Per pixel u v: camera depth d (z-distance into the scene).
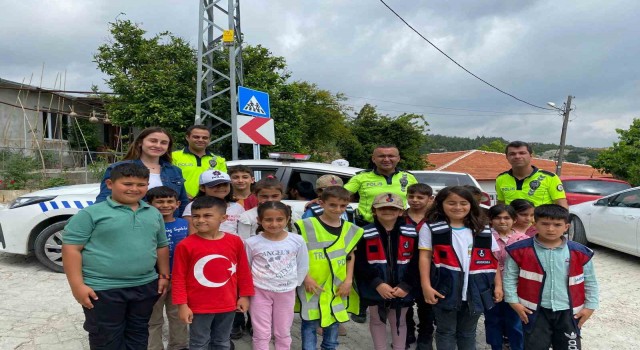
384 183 3.68
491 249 2.82
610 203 6.87
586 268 2.64
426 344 3.14
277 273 2.75
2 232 5.02
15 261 5.45
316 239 2.92
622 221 6.43
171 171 3.27
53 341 3.27
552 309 2.61
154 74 11.66
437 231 2.81
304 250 2.86
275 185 3.13
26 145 14.85
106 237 2.32
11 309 3.87
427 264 2.85
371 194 3.64
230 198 3.41
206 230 2.59
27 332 3.41
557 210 2.60
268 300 2.78
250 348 3.29
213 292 2.56
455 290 2.73
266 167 4.89
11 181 11.41
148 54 13.30
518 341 3.09
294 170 4.86
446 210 2.84
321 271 2.89
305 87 19.16
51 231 4.94
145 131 3.15
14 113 14.85
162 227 2.62
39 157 13.41
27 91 15.11
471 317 2.81
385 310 2.99
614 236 6.61
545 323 2.66
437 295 2.76
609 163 19.08
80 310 3.89
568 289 2.60
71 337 3.35
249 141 5.73
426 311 3.12
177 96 11.57
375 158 3.68
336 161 5.22
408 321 3.40
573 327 2.60
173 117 11.05
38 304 4.01
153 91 11.50
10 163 11.66
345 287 2.90
